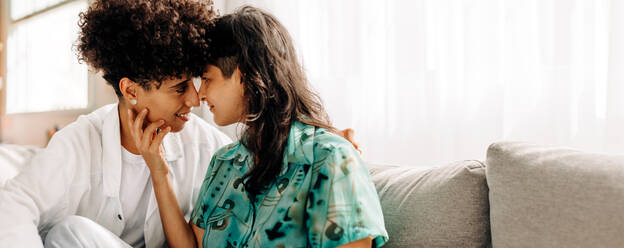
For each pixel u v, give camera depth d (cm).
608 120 118
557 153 87
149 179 113
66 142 105
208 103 91
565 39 126
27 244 82
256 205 86
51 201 99
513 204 85
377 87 168
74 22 234
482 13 142
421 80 155
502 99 138
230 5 209
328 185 75
